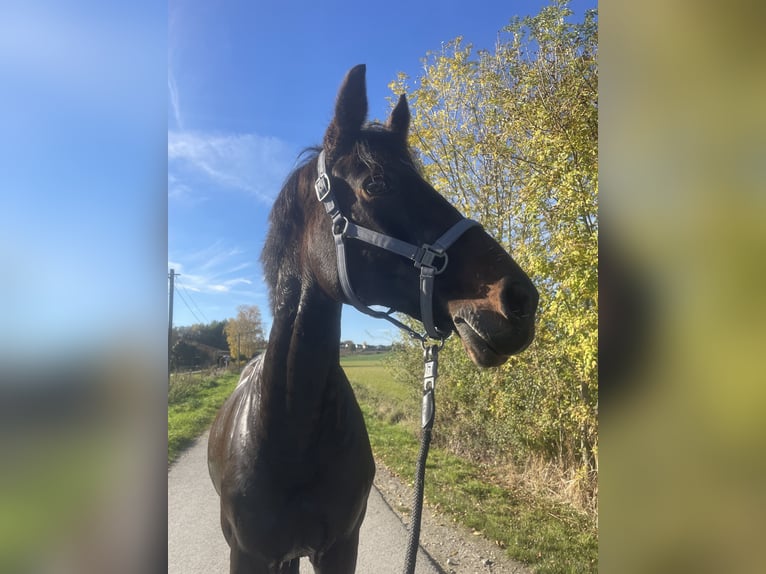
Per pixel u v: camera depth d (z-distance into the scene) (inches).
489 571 133.7
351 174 60.6
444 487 210.8
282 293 67.9
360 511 76.0
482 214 261.0
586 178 154.9
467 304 52.6
